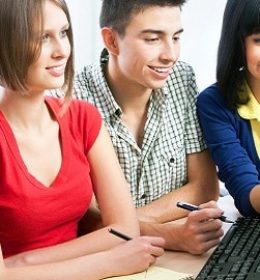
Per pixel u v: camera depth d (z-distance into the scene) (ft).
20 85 3.74
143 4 4.57
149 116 5.20
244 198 4.85
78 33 7.89
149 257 3.83
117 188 4.46
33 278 3.55
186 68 5.54
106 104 5.13
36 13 3.57
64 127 4.29
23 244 4.05
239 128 5.36
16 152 3.95
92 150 4.47
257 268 3.51
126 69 4.86
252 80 5.32
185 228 4.21
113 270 3.72
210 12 7.32
